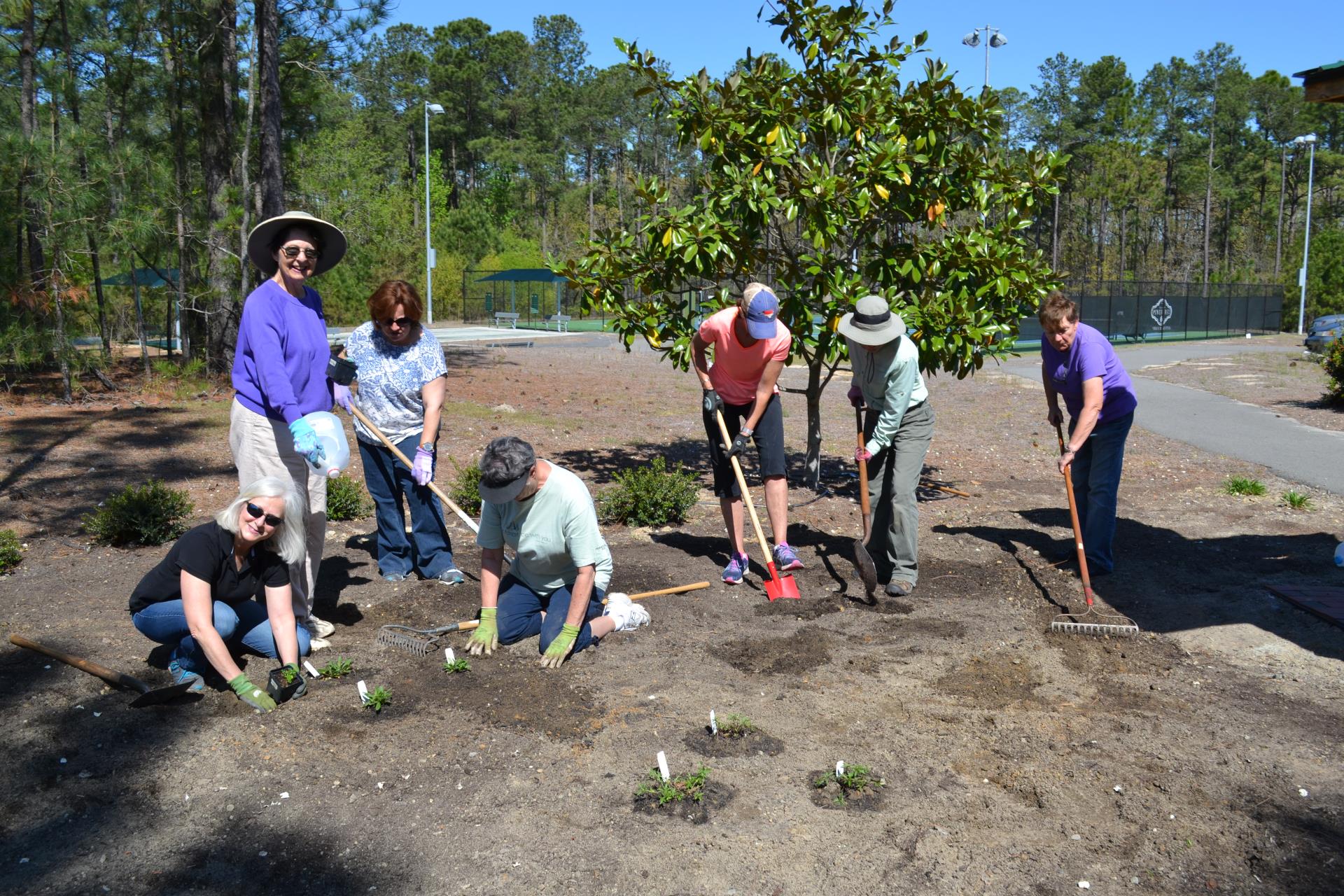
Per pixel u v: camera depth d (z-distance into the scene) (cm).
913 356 566
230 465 1000
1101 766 383
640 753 392
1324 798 359
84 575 629
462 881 313
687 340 852
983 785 371
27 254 1517
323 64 1891
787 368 2312
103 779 373
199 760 387
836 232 793
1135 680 471
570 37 9694
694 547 712
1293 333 4303
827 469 1030
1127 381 602
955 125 828
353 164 2170
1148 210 7138
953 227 867
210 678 461
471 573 641
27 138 1350
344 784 370
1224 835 336
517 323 4253
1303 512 823
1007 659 495
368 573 639
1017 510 836
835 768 380
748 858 324
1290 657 498
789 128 813
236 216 1606
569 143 8956
